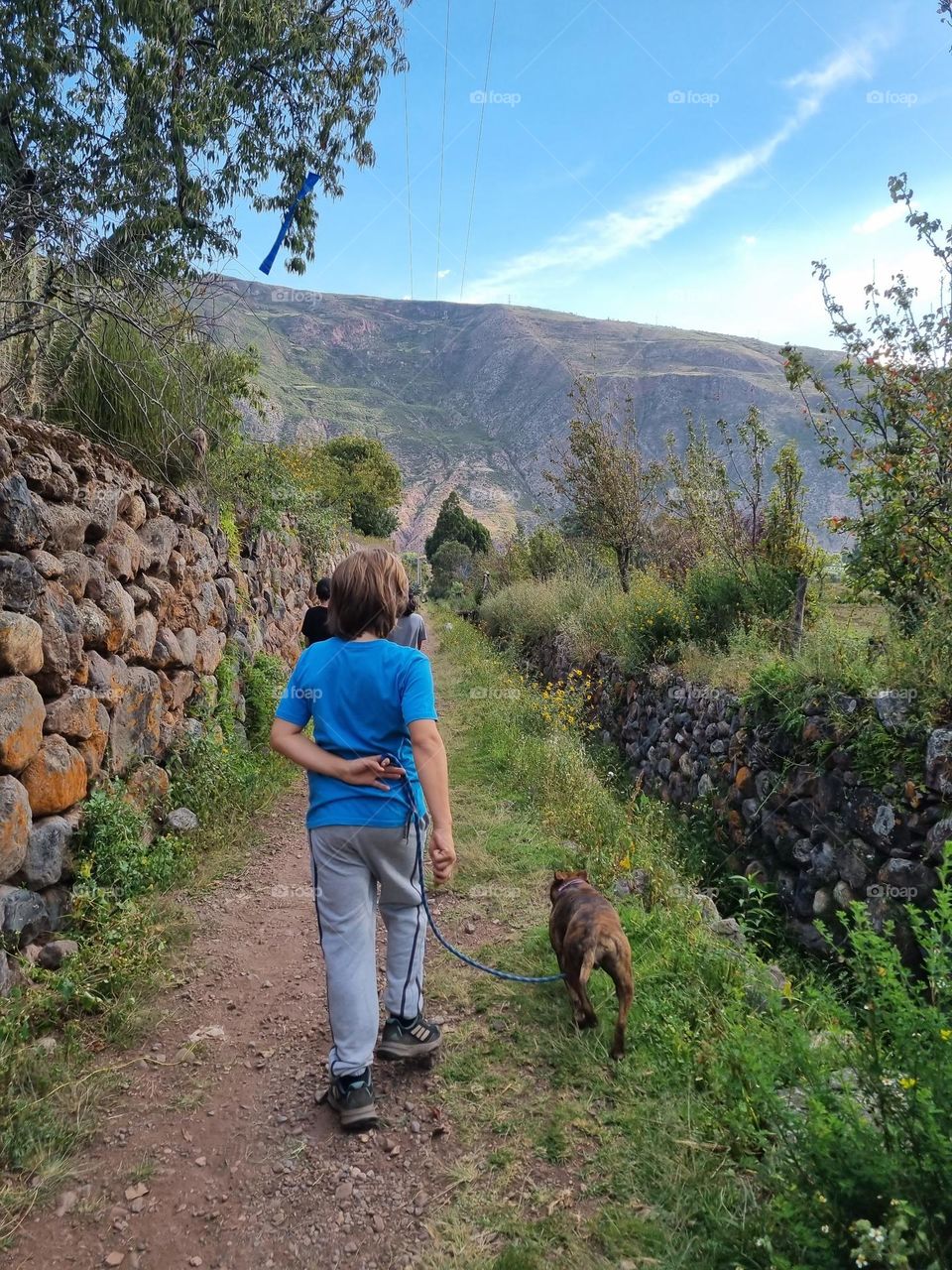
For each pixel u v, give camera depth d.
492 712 10.76
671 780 8.45
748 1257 2.06
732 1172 2.41
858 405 6.66
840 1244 1.90
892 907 4.79
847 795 5.36
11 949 3.46
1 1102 2.74
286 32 11.15
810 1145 2.06
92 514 4.78
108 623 4.77
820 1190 2.01
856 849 5.20
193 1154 2.67
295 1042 3.35
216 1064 3.19
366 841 2.71
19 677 3.74
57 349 5.96
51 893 3.90
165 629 5.89
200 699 6.59
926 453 6.07
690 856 6.65
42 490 4.29
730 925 4.50
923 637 5.48
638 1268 2.13
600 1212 2.34
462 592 40.38
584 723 11.31
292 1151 2.67
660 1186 2.42
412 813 2.76
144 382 6.39
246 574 9.15
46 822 3.92
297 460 18.45
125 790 4.77
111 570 5.03
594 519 15.11
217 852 5.47
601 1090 2.91
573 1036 3.22
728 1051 2.71
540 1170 2.54
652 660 10.25
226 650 7.73
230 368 8.29
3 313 5.43
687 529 12.84
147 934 4.03
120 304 6.04
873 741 5.18
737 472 9.96
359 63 11.98
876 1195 1.93
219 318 7.51
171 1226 2.38
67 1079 3.00
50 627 4.06
